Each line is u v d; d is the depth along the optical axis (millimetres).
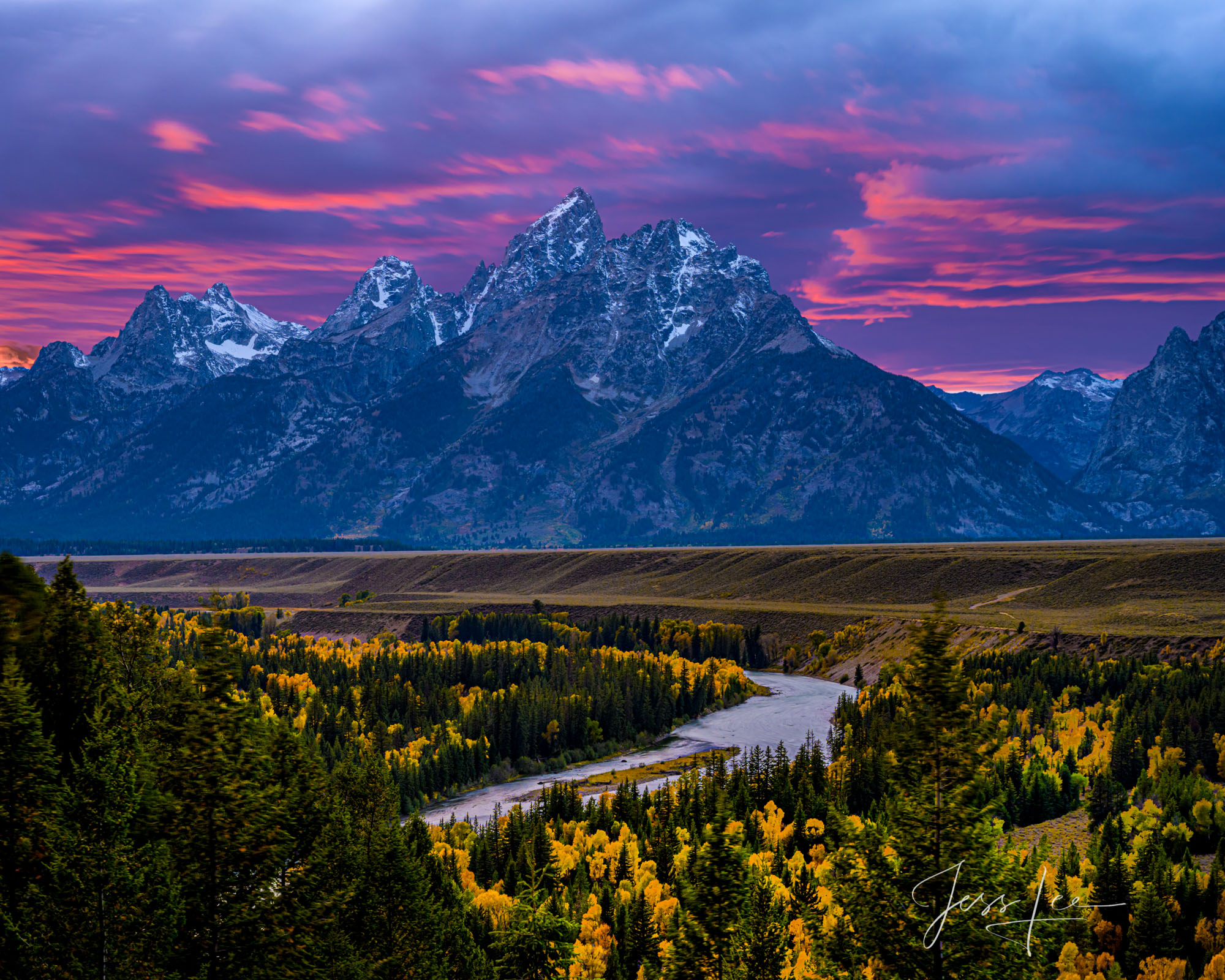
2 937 42500
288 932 49250
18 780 46188
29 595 70812
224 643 52969
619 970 74688
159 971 43812
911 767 43031
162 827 47938
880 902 42219
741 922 53750
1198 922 71000
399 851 63375
